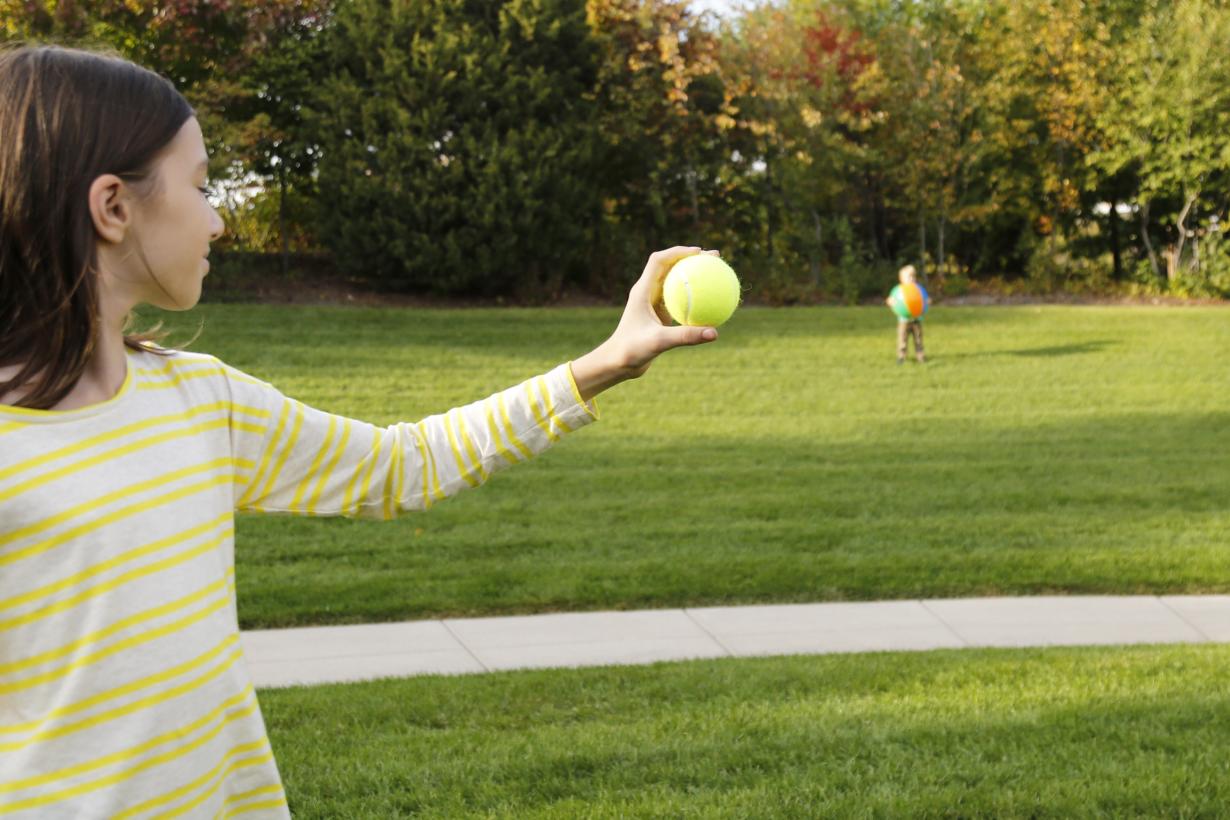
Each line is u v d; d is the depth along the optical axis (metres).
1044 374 18.25
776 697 5.69
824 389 16.98
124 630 1.46
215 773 1.57
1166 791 4.43
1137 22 29.95
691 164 26.42
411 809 4.36
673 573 8.33
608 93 24.84
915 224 30.08
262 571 8.23
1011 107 29.02
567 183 22.83
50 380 1.45
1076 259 30.72
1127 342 20.89
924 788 4.48
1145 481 11.61
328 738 5.09
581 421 1.91
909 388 17.19
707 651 6.94
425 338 19.50
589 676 6.11
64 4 19.80
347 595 7.69
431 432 1.91
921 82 28.25
